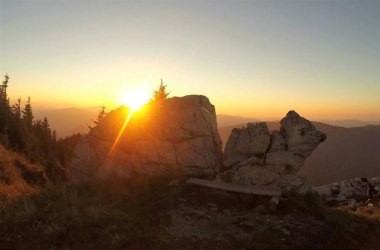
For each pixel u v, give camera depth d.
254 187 18.42
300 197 19.06
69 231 13.95
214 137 22.98
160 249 13.23
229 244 14.15
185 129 22.12
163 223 15.43
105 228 14.27
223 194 18.27
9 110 80.06
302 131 21.73
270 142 21.92
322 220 17.17
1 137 53.78
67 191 19.36
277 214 17.06
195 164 21.22
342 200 34.00
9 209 16.27
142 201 17.55
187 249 13.57
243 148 21.83
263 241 14.38
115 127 23.88
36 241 13.35
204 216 16.38
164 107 23.20
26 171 39.47
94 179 21.88
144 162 21.94
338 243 15.02
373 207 26.17
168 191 18.66
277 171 20.73
